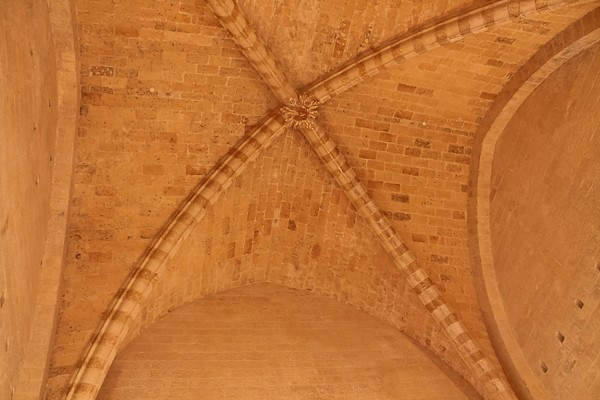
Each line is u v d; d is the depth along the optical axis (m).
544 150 13.20
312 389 12.59
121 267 12.50
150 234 12.97
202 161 13.50
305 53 13.30
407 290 14.52
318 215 14.93
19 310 9.39
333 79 13.48
